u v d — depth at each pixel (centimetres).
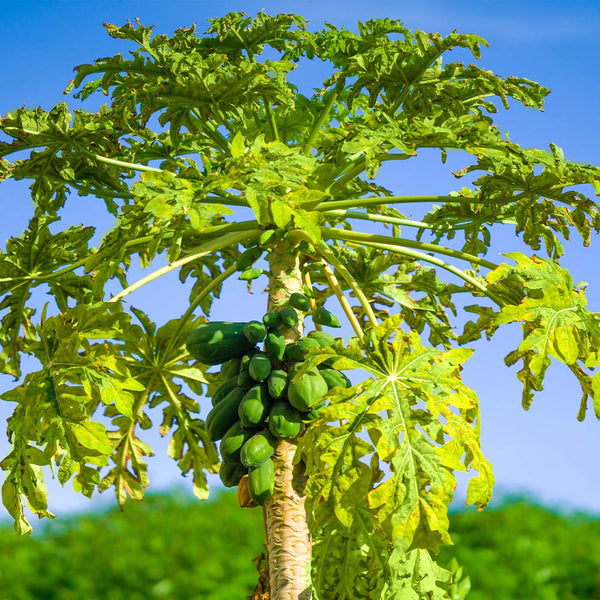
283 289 408
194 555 866
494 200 425
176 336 461
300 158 358
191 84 411
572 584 830
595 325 363
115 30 414
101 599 835
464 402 335
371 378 340
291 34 451
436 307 478
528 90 430
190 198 346
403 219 464
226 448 372
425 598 339
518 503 956
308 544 374
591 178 386
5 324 454
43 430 366
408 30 466
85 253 448
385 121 398
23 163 426
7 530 912
